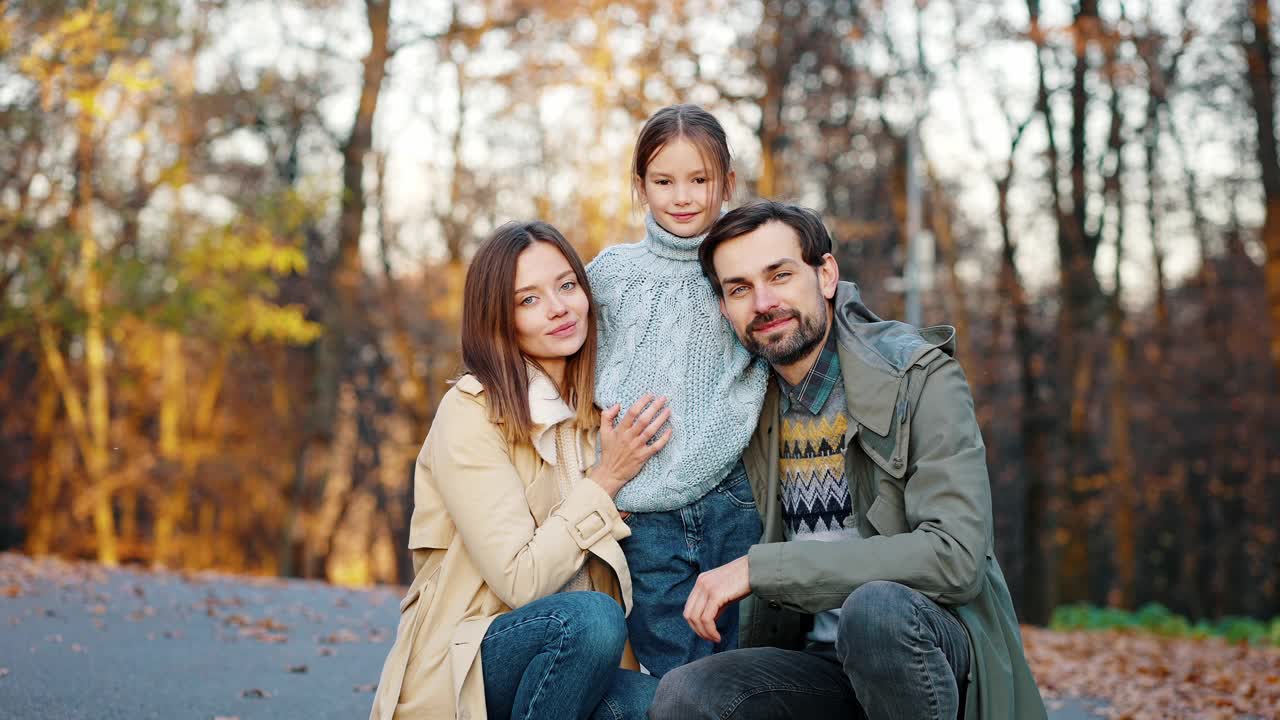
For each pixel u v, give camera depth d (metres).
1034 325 21.64
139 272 14.73
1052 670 7.92
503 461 2.99
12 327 15.05
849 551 2.67
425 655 2.93
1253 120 18.33
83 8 13.84
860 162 20.05
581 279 3.17
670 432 3.05
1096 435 26.41
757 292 2.90
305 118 18.77
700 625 2.71
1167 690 7.04
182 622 7.12
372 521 29.88
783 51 17.61
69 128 14.83
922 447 2.76
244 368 24.80
